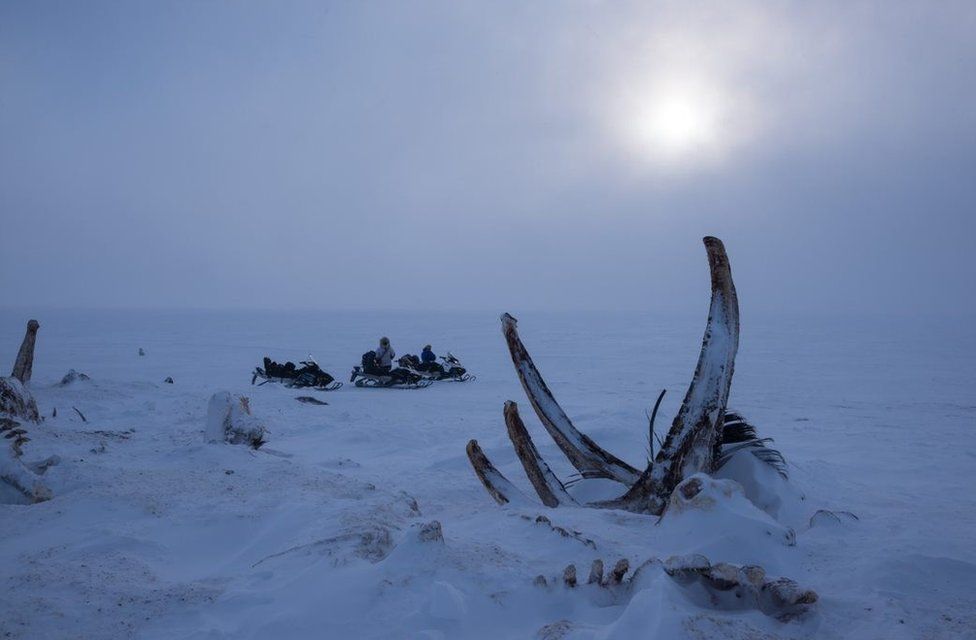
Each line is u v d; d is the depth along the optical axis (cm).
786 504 629
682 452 607
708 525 458
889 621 349
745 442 668
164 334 8231
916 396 2433
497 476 653
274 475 710
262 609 370
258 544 500
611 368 3688
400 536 462
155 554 488
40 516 575
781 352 5000
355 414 1639
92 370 3450
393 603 358
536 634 337
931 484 941
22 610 370
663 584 344
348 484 697
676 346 5891
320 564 406
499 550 428
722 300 628
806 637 343
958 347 5603
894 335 7912
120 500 597
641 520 552
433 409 2030
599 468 687
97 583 411
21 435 870
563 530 475
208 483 674
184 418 1420
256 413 1563
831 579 414
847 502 708
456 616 348
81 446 899
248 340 6938
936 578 407
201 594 390
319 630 342
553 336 7825
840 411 2008
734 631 313
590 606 368
